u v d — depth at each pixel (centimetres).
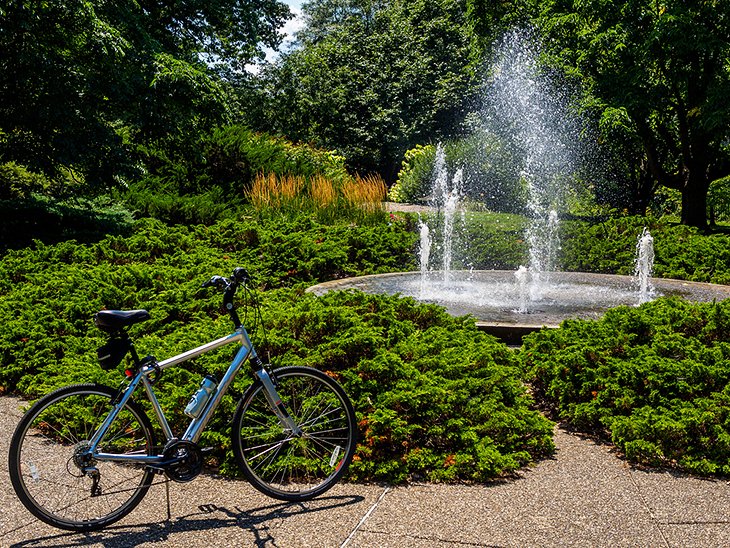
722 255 1170
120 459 364
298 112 3662
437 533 354
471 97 3791
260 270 1078
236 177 1867
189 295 715
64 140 1277
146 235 1133
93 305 704
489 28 2419
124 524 365
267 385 392
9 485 404
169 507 381
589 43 1797
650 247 1175
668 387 497
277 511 379
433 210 1980
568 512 378
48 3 1218
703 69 1766
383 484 416
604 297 884
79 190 1400
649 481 421
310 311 553
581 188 2255
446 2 3762
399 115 3797
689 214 1845
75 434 402
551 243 1327
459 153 2416
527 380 600
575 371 540
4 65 1250
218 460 437
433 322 643
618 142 1988
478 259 1288
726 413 457
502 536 351
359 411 465
